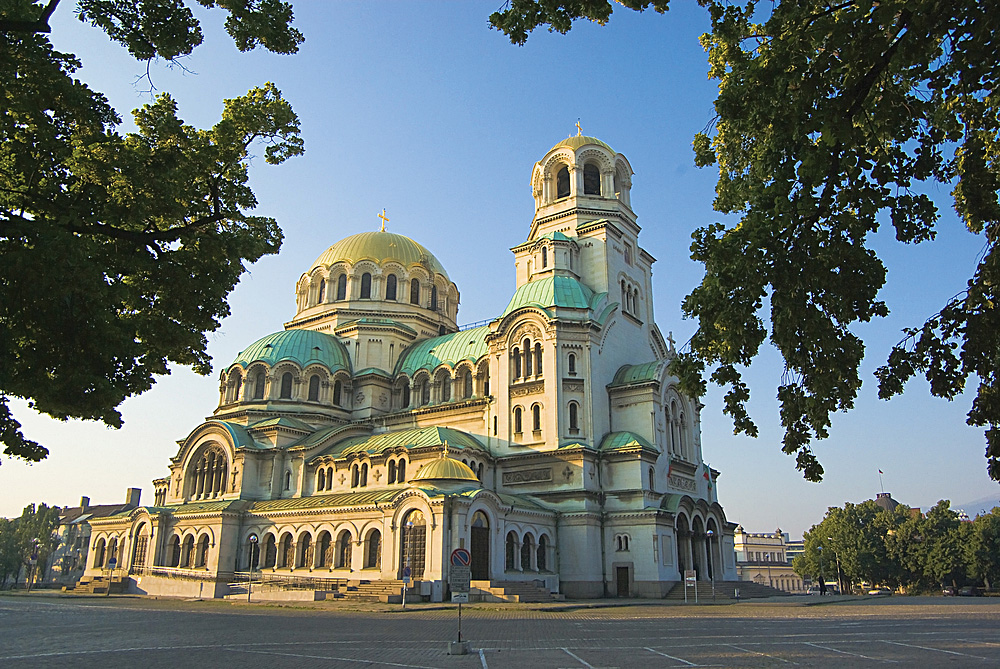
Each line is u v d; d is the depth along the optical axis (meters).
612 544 61.25
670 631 30.67
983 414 14.85
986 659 20.98
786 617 40.06
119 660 21.03
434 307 93.06
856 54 13.98
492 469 66.31
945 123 16.67
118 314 21.86
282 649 24.08
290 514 64.69
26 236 17.52
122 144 19.98
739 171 19.61
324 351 82.19
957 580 106.81
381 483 65.06
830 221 16.95
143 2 19.03
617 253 76.12
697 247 18.81
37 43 18.25
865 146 15.79
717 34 18.34
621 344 72.50
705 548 66.94
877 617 40.41
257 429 75.12
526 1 17.23
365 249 91.00
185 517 71.19
